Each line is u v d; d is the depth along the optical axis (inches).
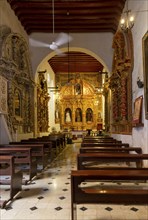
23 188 230.5
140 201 133.6
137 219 156.4
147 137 265.9
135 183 230.7
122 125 419.5
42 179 266.7
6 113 358.0
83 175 139.0
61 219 157.9
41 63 532.4
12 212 170.9
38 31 528.4
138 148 284.5
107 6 434.3
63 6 434.9
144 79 271.0
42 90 625.3
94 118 885.2
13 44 408.5
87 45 529.0
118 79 443.2
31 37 532.4
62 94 901.8
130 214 164.9
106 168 180.2
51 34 530.3
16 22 449.7
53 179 266.7
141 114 291.7
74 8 442.3
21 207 180.2
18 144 339.6
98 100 885.8
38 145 311.7
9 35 378.0
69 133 780.6
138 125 298.0
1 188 232.4
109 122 617.3
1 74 362.9
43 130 639.1
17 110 429.1
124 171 150.6
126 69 365.4
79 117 898.1
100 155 214.2
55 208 177.5
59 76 908.6
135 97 331.0
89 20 483.5
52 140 424.2
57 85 903.7
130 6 360.8
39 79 610.2
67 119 895.7
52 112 824.9
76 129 882.8
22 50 450.6
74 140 833.5
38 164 340.2
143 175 138.4
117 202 135.1
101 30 522.9
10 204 186.7
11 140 365.7
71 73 904.3
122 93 386.0
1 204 179.2
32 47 531.2
